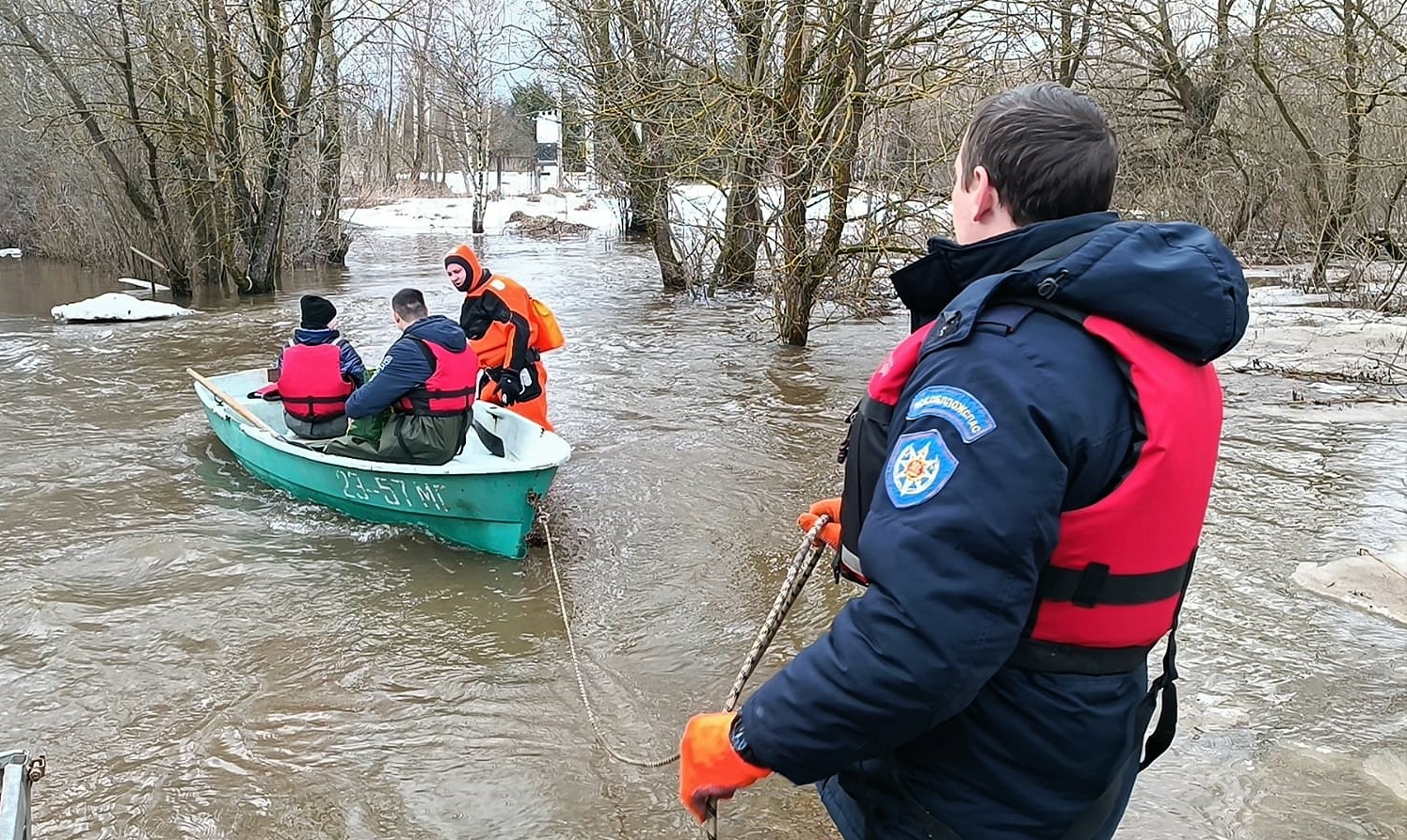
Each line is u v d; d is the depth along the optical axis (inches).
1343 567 199.0
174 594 191.5
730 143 416.8
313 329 246.4
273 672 165.2
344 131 727.1
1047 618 55.5
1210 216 628.4
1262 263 664.4
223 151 579.2
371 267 738.8
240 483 252.7
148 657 169.2
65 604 185.8
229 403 252.5
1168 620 59.0
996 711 57.1
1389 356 396.8
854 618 52.6
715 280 565.6
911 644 50.3
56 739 146.5
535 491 201.3
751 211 542.9
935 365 55.2
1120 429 53.2
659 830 126.7
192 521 226.8
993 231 60.7
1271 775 131.0
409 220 1159.0
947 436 52.3
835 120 385.7
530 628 180.7
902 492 52.9
